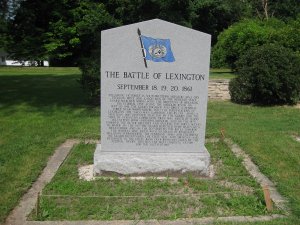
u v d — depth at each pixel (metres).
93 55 6.80
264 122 5.50
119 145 3.34
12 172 3.32
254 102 7.26
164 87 3.29
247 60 7.33
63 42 14.35
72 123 5.31
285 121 5.59
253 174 3.40
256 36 10.49
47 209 2.63
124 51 3.22
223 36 11.98
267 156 3.86
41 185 3.10
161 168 3.30
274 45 7.40
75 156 3.89
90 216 2.57
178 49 3.25
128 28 3.19
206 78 3.30
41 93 7.95
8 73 12.26
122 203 2.75
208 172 3.34
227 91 7.82
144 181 3.18
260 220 2.51
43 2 12.21
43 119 5.56
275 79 6.80
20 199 2.81
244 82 7.10
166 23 3.21
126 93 3.28
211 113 6.20
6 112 6.05
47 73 12.29
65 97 7.48
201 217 2.56
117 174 3.30
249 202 2.76
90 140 4.54
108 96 3.27
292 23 10.02
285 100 7.11
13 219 2.51
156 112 3.32
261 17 22.50
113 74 3.24
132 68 3.25
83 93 7.91
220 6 16.56
